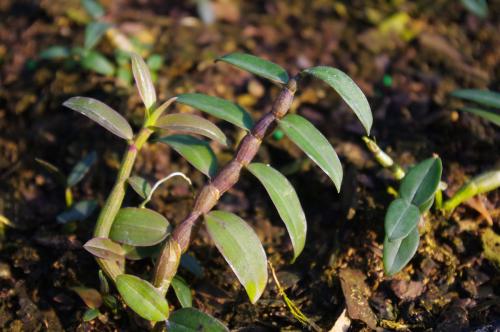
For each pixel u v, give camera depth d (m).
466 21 0.60
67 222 0.48
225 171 0.41
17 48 0.58
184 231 0.41
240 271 0.40
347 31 0.59
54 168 0.47
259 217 0.49
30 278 0.46
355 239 0.47
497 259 0.46
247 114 0.42
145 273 0.46
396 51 0.58
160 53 0.57
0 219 0.48
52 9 0.60
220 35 0.59
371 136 0.52
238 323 0.44
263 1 0.63
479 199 0.47
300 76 0.41
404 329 0.44
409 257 0.42
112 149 0.51
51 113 0.54
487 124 0.51
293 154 0.51
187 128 0.42
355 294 0.45
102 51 0.57
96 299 0.45
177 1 0.63
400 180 0.46
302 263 0.47
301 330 0.44
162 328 0.42
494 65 0.57
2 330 0.44
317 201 0.49
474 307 0.45
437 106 0.53
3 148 0.53
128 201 0.49
